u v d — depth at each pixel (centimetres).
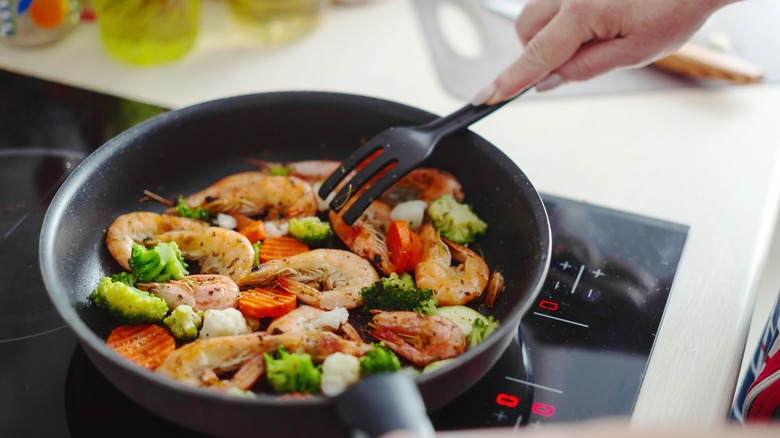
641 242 66
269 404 47
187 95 79
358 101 68
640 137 77
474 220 65
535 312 60
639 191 72
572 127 78
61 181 69
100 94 78
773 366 61
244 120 69
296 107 69
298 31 87
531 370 57
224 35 87
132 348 56
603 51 67
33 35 82
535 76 65
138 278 60
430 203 66
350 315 60
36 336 58
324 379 54
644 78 83
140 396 51
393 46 87
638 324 60
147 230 64
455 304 60
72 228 60
